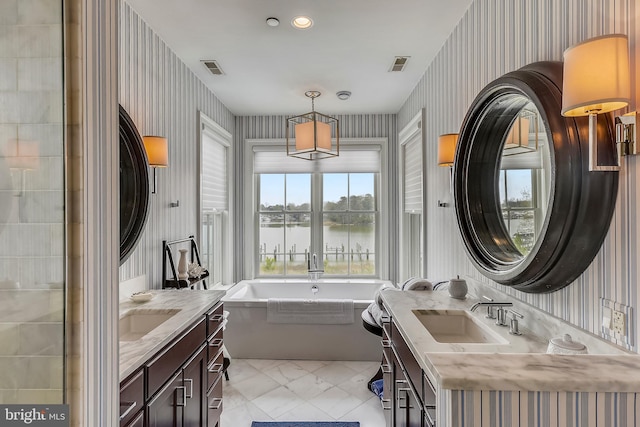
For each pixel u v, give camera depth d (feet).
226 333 10.88
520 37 5.39
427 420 4.12
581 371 3.03
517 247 5.38
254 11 7.27
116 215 2.82
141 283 7.43
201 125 10.85
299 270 14.93
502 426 2.93
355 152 14.62
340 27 7.93
